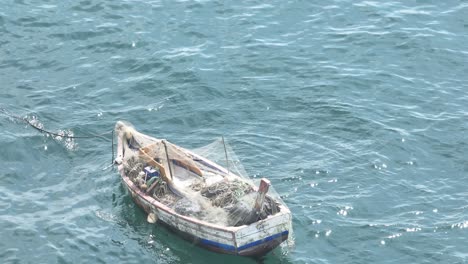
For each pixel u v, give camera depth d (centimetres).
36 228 7388
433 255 7169
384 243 7294
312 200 7762
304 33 10762
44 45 10319
